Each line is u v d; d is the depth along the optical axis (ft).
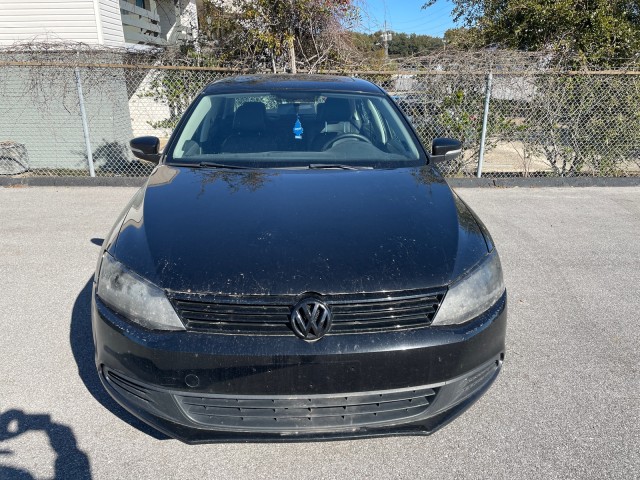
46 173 27.02
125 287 7.16
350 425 6.83
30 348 10.60
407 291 6.96
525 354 10.59
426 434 7.09
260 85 12.80
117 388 7.38
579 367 10.14
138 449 7.92
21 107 27.37
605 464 7.68
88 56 25.04
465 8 31.71
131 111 27.91
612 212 21.03
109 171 27.27
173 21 51.52
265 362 6.55
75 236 17.56
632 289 13.78
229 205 8.46
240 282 6.83
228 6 26.96
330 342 6.64
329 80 13.52
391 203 8.65
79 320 11.78
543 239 17.72
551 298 13.21
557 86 24.43
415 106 25.00
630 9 26.99
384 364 6.70
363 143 11.31
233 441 6.82
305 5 24.99
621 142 25.20
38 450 7.84
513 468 7.61
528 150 25.67
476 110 24.85
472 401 7.45
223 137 11.30
